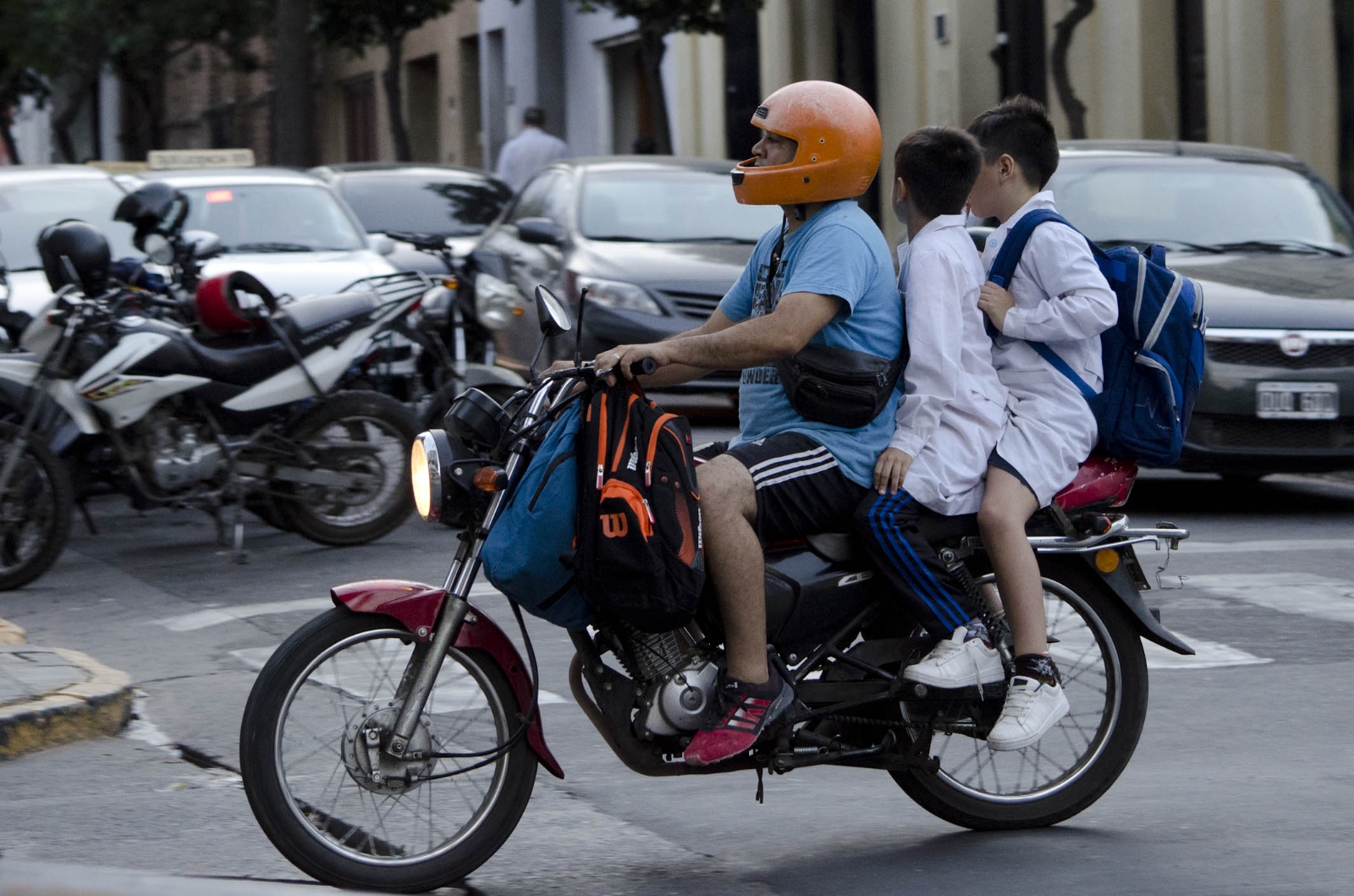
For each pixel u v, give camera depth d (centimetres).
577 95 6297
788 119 880
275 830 834
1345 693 1281
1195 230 2283
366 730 842
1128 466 963
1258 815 1001
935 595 895
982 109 4341
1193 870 905
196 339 1783
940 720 929
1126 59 3916
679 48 5641
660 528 813
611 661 1005
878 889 879
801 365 877
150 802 1034
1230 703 1255
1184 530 975
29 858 923
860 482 884
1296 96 3500
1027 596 907
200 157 3281
